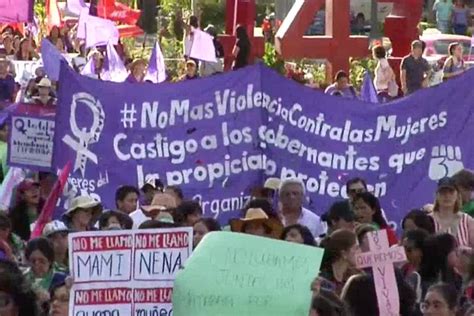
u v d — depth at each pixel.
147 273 17.03
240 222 21.55
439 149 26.67
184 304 15.90
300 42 52.72
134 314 17.05
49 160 27.64
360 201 23.78
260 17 90.81
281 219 24.45
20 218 25.56
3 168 30.03
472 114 26.69
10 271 14.34
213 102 26.41
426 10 85.38
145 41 70.31
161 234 17.03
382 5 82.62
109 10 61.53
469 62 54.38
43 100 39.34
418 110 26.58
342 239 19.44
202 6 85.50
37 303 14.47
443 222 23.64
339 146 26.56
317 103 26.44
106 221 21.73
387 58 53.38
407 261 20.31
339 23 52.69
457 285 20.25
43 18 70.69
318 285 15.98
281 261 15.88
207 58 52.09
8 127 28.97
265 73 26.42
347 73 52.03
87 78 26.22
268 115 26.50
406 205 26.58
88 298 17.03
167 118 26.38
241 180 26.53
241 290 15.78
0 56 51.28
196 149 26.42
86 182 26.27
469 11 78.06
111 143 26.33
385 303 17.28
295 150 26.56
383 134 26.56
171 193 24.38
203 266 15.93
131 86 26.27
